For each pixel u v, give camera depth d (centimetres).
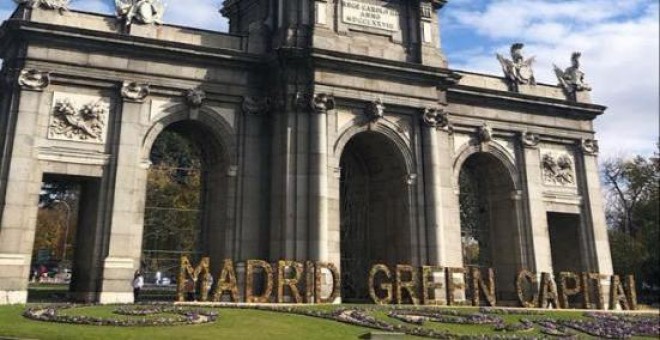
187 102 4100
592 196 5300
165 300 3997
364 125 4269
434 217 4294
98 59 3925
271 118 4253
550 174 5225
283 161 4019
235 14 5094
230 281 3619
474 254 8088
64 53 3850
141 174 3912
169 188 7431
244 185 4162
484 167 5259
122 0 4106
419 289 4059
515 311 3797
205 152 4472
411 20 4653
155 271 7119
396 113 4403
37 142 3719
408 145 4397
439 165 4462
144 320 2539
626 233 7531
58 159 3750
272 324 2711
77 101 3862
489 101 5059
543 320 3475
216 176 4334
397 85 4394
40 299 3969
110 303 3375
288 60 4112
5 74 3916
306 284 3753
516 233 4975
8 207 3566
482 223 5325
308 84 4131
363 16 4481
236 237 4066
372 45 4441
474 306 4016
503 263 5062
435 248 4234
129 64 4000
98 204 3794
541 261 4938
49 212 9556
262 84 4344
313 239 3888
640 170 7775
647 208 7562
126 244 3759
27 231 3603
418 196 4347
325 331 2644
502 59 5316
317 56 4069
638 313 4391
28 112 3709
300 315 3022
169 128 4391
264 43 4416
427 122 4428
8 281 3491
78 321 2502
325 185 3984
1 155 3694
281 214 3947
